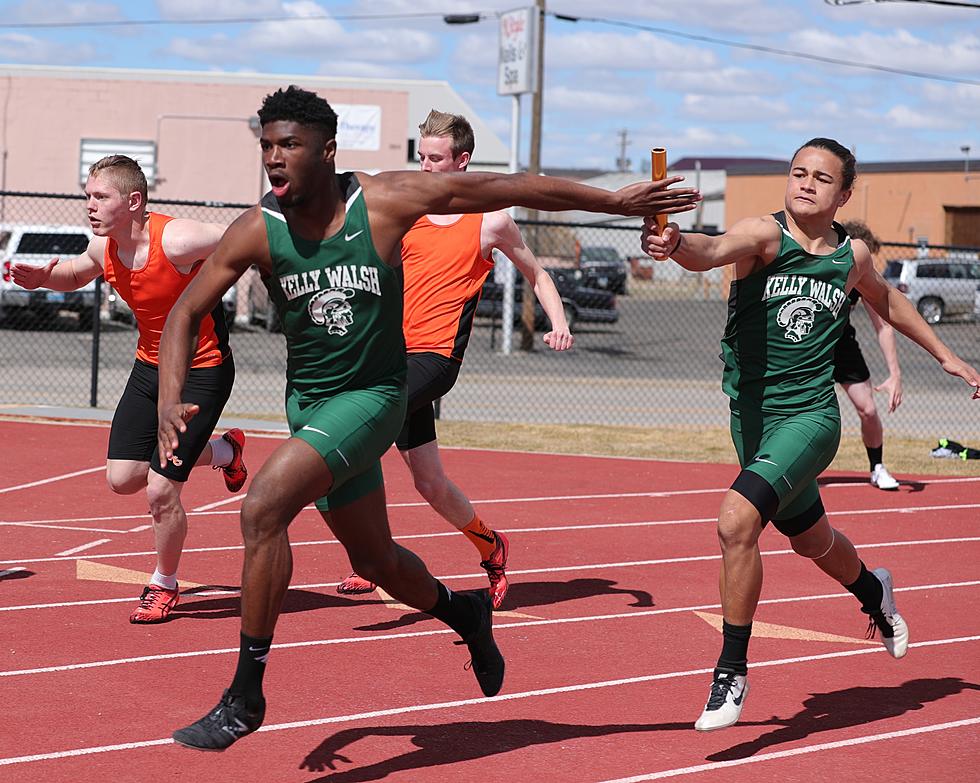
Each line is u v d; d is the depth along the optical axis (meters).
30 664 5.74
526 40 26.39
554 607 7.13
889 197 51.41
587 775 4.54
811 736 5.02
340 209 4.10
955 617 7.11
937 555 8.88
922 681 5.84
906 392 22.64
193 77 38.19
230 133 35.91
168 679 5.56
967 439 15.98
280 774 4.47
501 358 26.86
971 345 31.55
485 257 6.41
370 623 6.63
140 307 6.23
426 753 4.73
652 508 10.40
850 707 5.42
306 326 4.20
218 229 6.18
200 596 7.15
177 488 6.42
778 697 5.55
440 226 6.39
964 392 22.89
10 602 6.91
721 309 42.38
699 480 11.90
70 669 5.68
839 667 6.05
